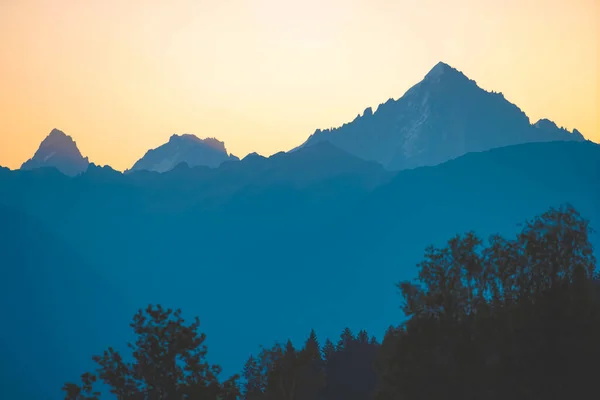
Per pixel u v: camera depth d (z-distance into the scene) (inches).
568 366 7214.6
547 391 7258.9
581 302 7736.2
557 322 7460.6
